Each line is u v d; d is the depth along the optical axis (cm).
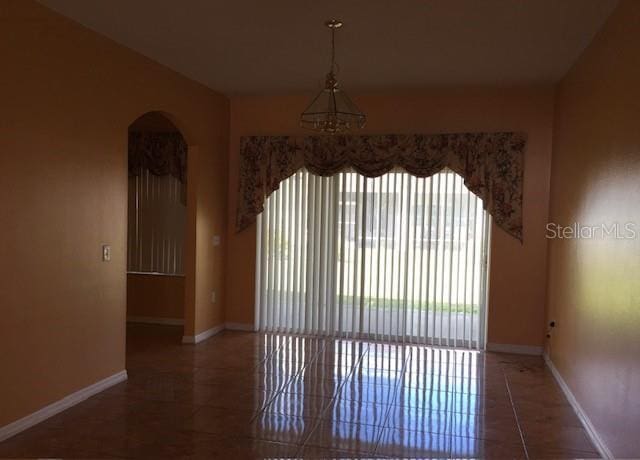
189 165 573
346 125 398
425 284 593
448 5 343
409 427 364
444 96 578
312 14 364
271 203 634
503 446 338
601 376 337
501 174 561
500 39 407
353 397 420
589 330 371
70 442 332
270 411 388
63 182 375
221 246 634
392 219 598
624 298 295
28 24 341
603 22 362
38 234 353
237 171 643
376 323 605
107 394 419
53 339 370
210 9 359
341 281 611
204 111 579
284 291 637
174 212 677
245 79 547
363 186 600
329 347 573
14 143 332
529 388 452
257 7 354
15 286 335
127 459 311
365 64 484
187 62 488
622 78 312
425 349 572
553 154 543
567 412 399
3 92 323
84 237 399
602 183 350
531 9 346
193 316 580
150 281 686
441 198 588
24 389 346
